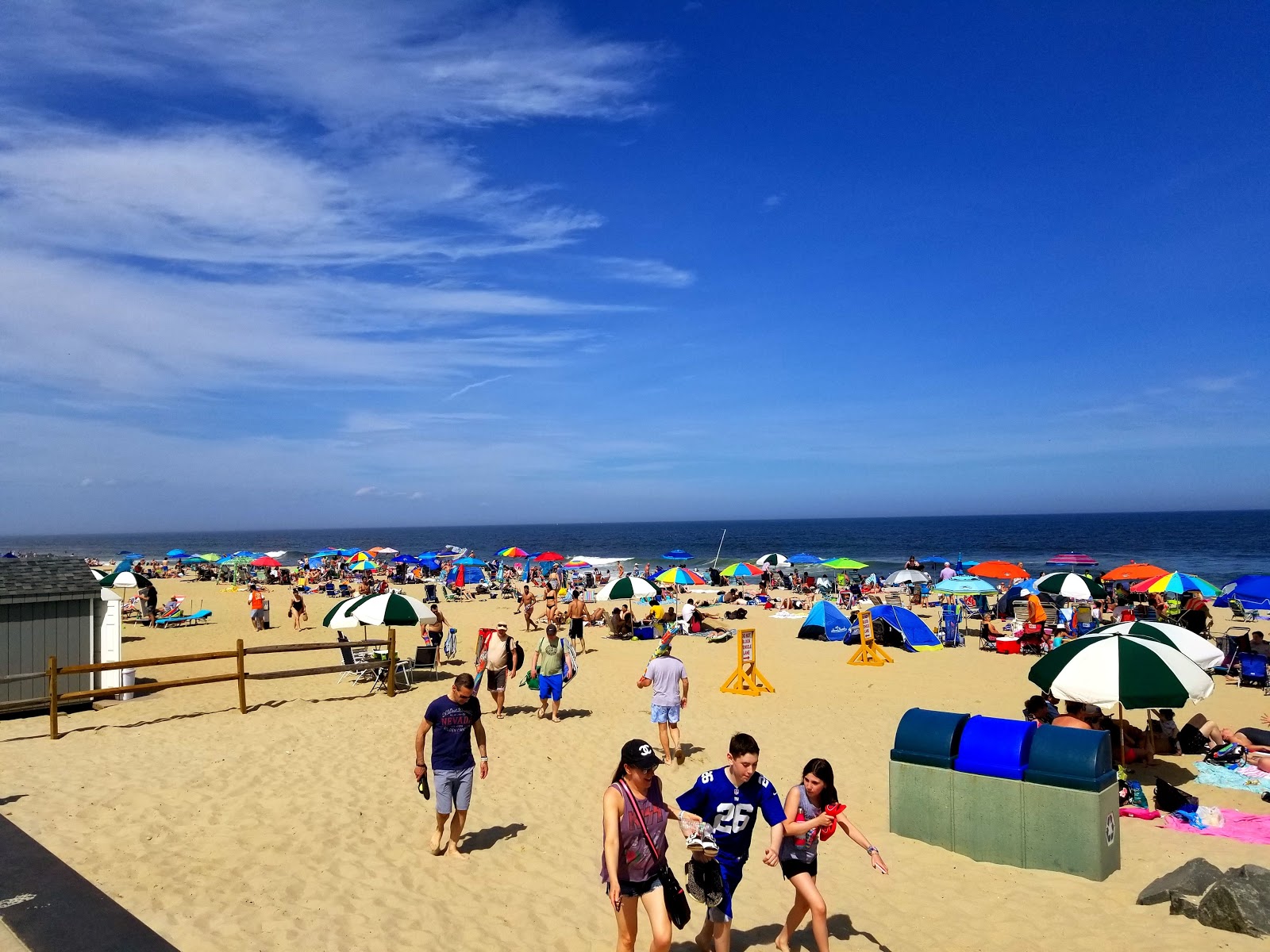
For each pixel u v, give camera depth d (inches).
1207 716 529.3
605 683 629.3
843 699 575.8
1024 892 237.6
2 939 170.9
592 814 319.0
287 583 1817.2
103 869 234.1
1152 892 224.1
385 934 206.8
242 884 230.8
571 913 227.1
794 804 198.1
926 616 1120.8
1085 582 876.0
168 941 189.6
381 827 291.3
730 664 737.0
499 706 494.6
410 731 439.8
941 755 279.1
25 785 315.9
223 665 698.2
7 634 480.4
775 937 210.7
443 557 2150.6
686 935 212.7
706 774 185.8
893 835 290.7
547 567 2127.2
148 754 375.6
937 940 208.8
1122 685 339.9
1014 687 625.0
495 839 286.5
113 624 533.0
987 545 3567.9
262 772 350.3
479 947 203.2
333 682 612.7
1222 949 192.2
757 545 4042.8
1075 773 251.9
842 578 1446.9
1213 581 1873.8
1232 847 278.1
